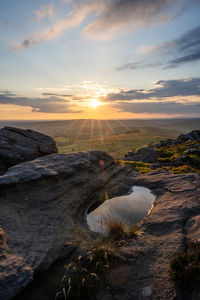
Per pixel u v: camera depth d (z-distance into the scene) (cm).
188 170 2145
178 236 728
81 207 1098
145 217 982
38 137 1838
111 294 482
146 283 507
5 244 567
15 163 1399
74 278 512
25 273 475
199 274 474
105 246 644
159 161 3381
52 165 1209
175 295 455
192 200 1090
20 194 900
